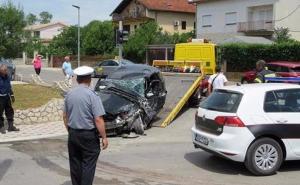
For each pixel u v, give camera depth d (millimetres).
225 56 38938
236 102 8539
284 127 8539
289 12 46250
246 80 26906
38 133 13102
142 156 10258
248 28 48594
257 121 8422
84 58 62156
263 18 48281
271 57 36938
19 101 15602
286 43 36312
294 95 8797
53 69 59562
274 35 46406
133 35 53562
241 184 7953
